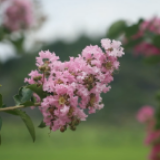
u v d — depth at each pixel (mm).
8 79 11117
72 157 5363
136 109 14156
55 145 7121
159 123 1113
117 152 6129
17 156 5395
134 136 9008
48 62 861
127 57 14539
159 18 1132
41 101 849
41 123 863
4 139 7969
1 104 853
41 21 1509
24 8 1457
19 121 12375
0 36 1359
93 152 6117
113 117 13719
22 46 1426
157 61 1177
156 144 1199
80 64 849
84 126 12359
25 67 10086
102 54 863
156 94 1112
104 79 862
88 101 852
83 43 16750
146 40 1129
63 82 839
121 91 14242
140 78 14336
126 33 1104
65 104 829
